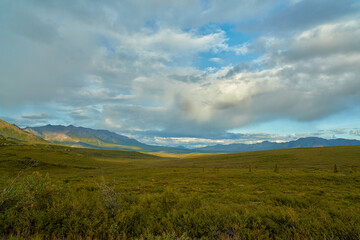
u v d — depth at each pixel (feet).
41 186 25.70
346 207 40.98
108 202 24.02
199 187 79.30
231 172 147.95
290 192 65.16
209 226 20.90
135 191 65.21
